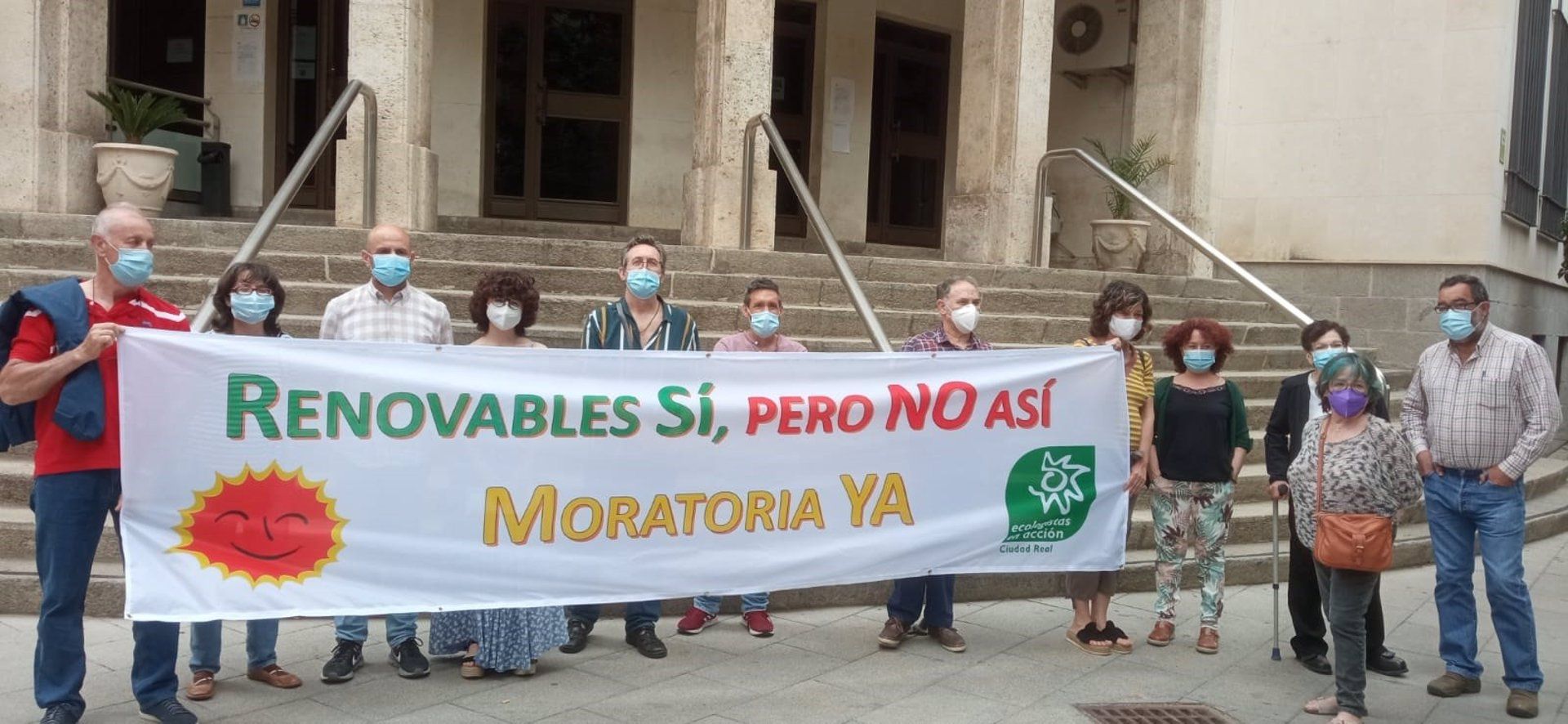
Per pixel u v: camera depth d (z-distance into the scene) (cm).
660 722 432
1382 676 539
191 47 1232
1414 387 532
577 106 1327
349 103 805
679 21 1323
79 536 390
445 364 438
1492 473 495
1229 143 1320
